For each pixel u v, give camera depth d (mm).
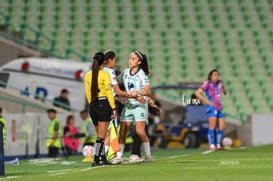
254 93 107312
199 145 83938
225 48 117125
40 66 78625
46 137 63375
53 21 118500
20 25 108125
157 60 112375
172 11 125250
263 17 125125
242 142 90000
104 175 30734
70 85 78000
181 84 95000
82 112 72000
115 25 120062
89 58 100125
